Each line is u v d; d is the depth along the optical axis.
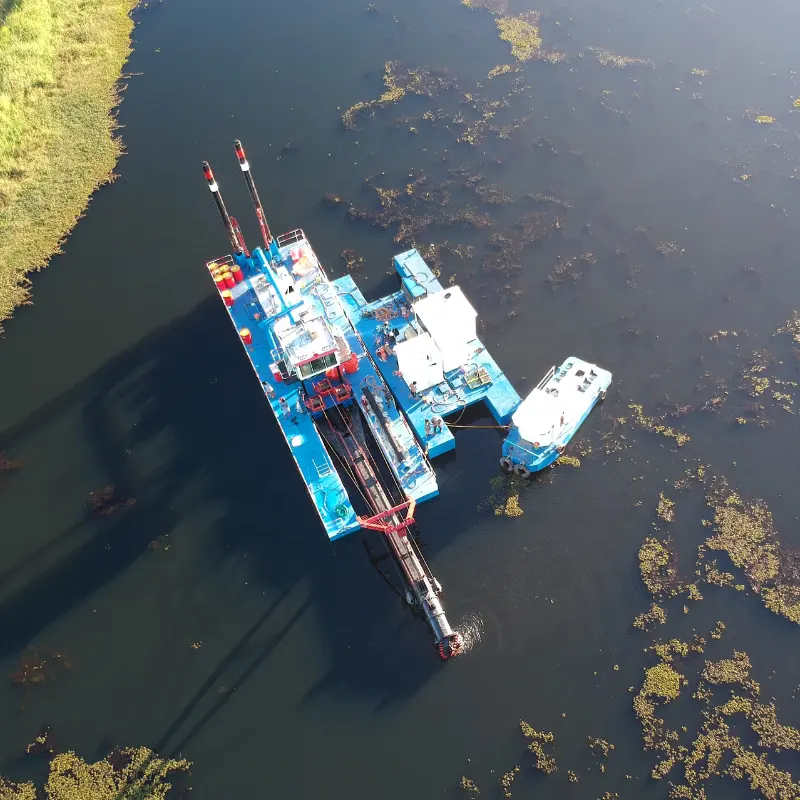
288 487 52.59
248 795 42.00
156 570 50.09
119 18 87.00
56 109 78.25
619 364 57.31
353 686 44.88
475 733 42.97
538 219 66.00
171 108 77.81
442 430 52.69
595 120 73.19
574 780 41.28
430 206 67.88
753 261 61.94
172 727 44.44
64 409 58.22
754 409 54.09
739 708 42.88
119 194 71.19
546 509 50.59
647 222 65.06
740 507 49.97
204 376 58.84
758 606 46.28
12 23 84.06
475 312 57.28
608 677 44.44
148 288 64.50
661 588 47.16
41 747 44.34
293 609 47.81
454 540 49.72
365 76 79.06
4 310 64.31
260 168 71.94
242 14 86.88
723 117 71.94
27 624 48.75
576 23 82.25
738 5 82.00
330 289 57.62
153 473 54.22
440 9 85.56
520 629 46.25
